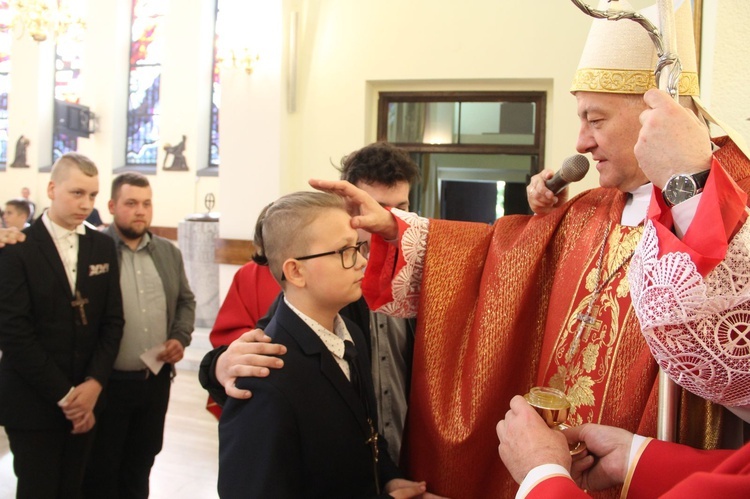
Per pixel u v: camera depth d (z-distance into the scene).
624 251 1.14
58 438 2.40
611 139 1.12
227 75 5.54
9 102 10.03
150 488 3.34
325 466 1.12
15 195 9.99
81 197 2.44
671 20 0.84
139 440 2.80
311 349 1.17
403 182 1.65
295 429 1.09
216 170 8.95
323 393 1.15
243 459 1.08
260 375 1.11
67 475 2.45
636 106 1.10
